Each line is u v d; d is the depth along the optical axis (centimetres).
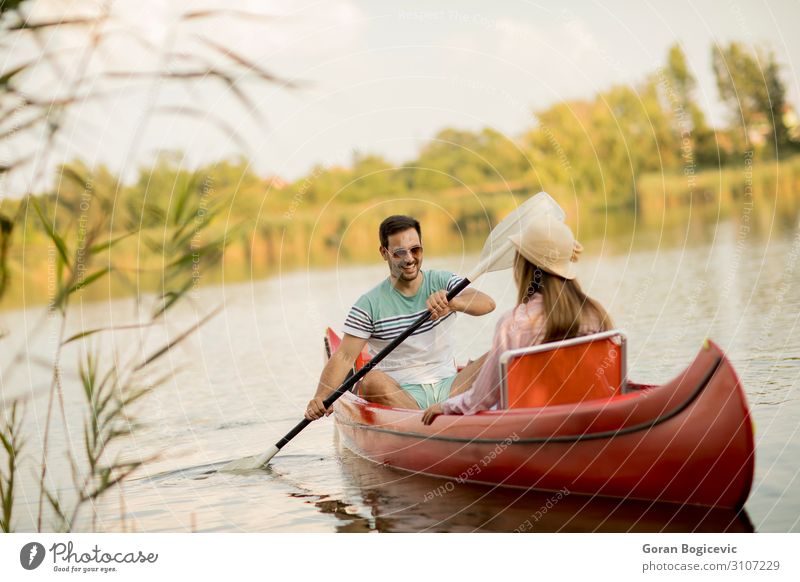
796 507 276
